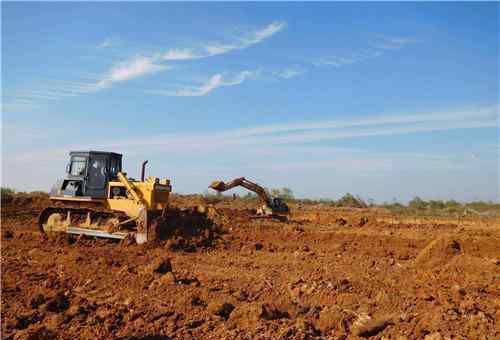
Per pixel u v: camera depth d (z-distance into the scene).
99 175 18.52
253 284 11.12
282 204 25.70
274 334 7.57
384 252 15.80
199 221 18.89
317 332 8.00
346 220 25.81
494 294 10.34
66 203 19.25
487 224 25.47
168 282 10.63
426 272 12.16
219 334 7.65
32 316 8.26
